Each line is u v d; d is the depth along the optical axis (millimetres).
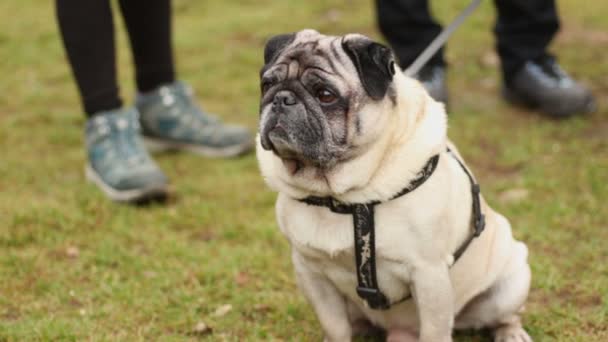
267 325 3666
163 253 4375
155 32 5699
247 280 4094
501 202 4980
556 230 4543
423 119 2982
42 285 3988
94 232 4660
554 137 6066
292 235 3062
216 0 10977
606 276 3977
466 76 7660
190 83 7727
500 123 6430
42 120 6816
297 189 2973
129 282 4035
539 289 3900
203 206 5023
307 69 2846
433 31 6270
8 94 7586
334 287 3229
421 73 6301
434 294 2959
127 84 7898
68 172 5680
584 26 9125
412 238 2887
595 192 5020
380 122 2830
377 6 6371
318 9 10070
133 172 5031
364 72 2814
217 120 6113
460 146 5941
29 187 5355
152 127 6039
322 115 2816
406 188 2855
